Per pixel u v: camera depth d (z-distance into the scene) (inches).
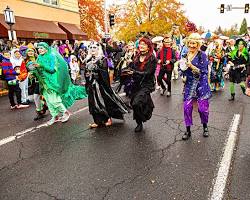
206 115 193.8
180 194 127.7
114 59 441.1
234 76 308.5
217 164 154.5
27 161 167.9
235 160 159.0
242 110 269.6
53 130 225.0
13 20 475.2
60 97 242.2
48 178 146.3
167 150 175.9
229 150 172.4
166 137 198.7
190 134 199.2
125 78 221.3
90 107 223.1
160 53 341.7
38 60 233.8
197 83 188.7
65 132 218.4
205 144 183.3
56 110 242.5
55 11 768.3
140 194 128.8
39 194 131.9
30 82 260.7
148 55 205.6
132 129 218.4
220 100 318.0
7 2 611.5
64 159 168.6
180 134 204.2
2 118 275.1
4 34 571.2
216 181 136.9
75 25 865.5
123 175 146.4
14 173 153.3
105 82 220.8
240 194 126.3
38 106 261.0
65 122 245.1
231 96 318.7
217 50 364.5
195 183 136.3
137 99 202.7
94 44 223.0
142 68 206.4
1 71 311.3
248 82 179.9
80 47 569.0
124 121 239.5
